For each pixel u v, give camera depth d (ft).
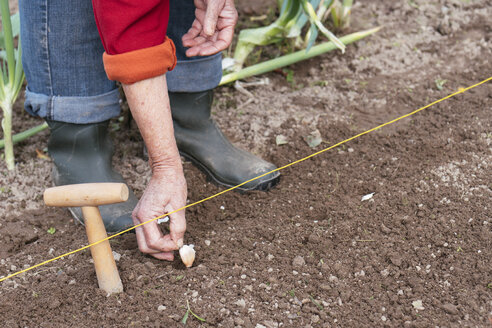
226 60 7.38
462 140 6.55
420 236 5.31
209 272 5.05
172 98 6.10
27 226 5.74
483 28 8.63
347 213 5.62
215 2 4.66
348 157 6.45
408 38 8.52
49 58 5.20
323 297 4.80
